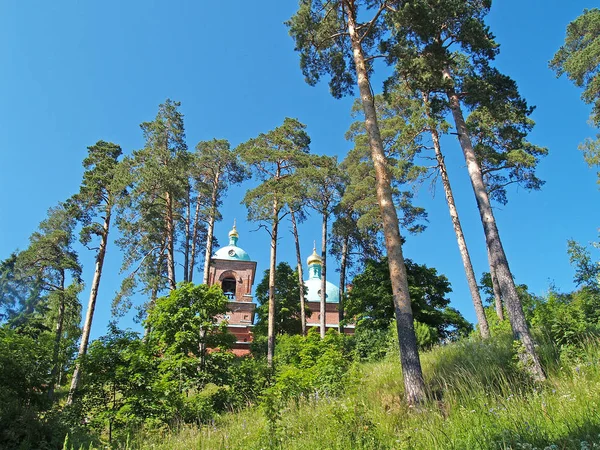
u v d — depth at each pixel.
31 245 28.61
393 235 11.45
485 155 20.19
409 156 19.83
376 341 22.44
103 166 27.91
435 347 16.30
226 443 8.85
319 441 6.90
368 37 16.25
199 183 30.09
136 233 25.11
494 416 6.19
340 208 29.95
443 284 27.92
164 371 15.80
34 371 13.42
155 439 10.99
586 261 18.86
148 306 24.84
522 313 11.35
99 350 13.77
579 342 9.47
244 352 42.81
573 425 5.21
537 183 21.05
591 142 21.38
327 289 54.75
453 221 20.41
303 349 22.33
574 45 22.61
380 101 28.02
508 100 17.09
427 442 5.91
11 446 10.30
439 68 15.48
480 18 16.86
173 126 27.38
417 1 13.45
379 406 9.16
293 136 30.20
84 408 13.11
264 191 26.66
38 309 32.91
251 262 49.59
